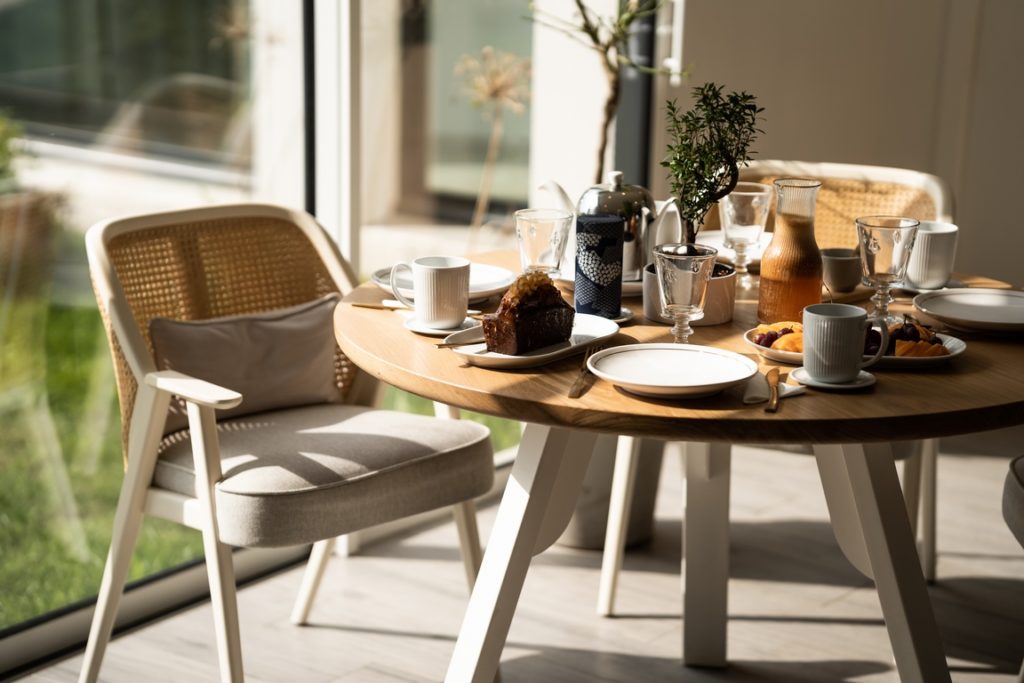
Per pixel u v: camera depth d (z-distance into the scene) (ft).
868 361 5.09
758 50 11.78
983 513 10.19
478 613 5.87
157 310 7.21
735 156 6.14
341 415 7.13
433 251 10.12
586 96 11.11
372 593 8.62
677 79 10.84
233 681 6.11
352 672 7.48
